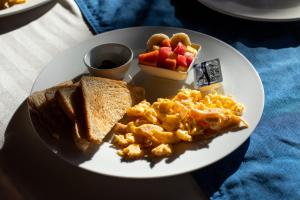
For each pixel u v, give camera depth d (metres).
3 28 0.57
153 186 0.35
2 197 0.35
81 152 0.37
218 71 0.45
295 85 0.46
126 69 0.47
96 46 0.48
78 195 0.34
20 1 0.59
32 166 0.37
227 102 0.41
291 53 0.51
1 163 0.37
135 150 0.36
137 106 0.41
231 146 0.37
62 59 0.49
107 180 0.36
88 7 0.60
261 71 0.48
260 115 0.40
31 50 0.53
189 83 0.47
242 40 0.54
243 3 0.58
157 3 0.62
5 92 0.45
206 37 0.51
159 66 0.47
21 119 0.42
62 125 0.39
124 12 0.60
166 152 0.36
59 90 0.40
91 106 0.41
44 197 0.34
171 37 0.51
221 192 0.34
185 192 0.35
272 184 0.35
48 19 0.59
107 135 0.39
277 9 0.56
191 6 0.61
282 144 0.39
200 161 0.35
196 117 0.39
